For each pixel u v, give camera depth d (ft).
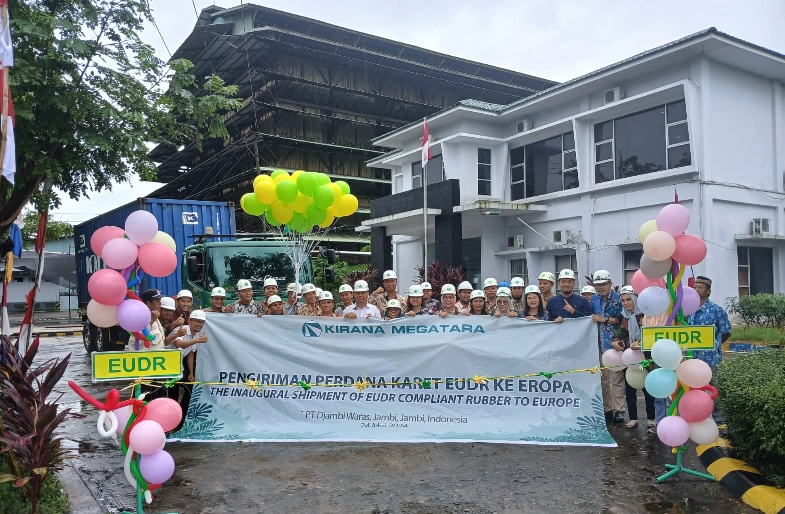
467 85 141.18
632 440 22.74
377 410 23.45
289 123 123.65
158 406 15.60
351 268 91.50
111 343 47.01
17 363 16.42
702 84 48.39
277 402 23.63
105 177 37.09
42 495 16.40
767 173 53.11
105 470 20.81
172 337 23.84
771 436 16.03
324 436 22.74
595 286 26.08
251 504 16.72
